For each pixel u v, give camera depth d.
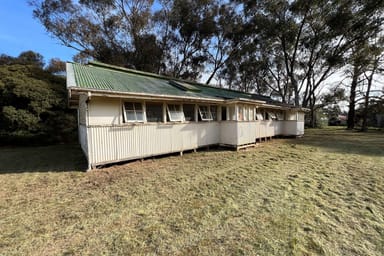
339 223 2.92
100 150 5.89
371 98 21.38
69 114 12.34
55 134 11.84
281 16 18.86
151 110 7.14
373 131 19.98
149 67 20.45
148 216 3.13
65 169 6.02
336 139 13.48
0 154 8.65
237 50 23.11
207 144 9.23
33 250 2.34
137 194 4.04
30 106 10.64
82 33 17.94
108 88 5.82
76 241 2.51
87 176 5.26
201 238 2.56
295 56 21.20
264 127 12.82
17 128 10.63
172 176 5.23
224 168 6.05
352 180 4.84
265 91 29.53
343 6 16.75
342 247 2.38
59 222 2.97
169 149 7.63
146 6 19.84
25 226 2.87
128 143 6.49
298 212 3.26
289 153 8.53
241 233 2.67
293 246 2.39
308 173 5.49
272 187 4.42
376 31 17.41
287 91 26.45
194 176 5.23
